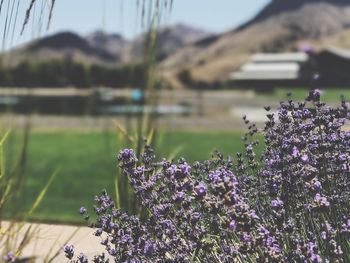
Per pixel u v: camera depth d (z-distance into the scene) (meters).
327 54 100.50
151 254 3.10
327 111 3.60
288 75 107.62
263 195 3.44
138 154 3.49
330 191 3.14
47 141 15.60
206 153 11.89
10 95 2.31
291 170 3.22
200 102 60.47
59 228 5.02
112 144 14.41
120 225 3.43
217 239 3.07
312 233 2.99
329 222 3.12
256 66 115.75
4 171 2.85
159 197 3.22
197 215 2.92
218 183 2.61
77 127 21.58
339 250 2.69
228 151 12.30
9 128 2.65
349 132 3.54
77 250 4.36
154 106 2.71
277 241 2.80
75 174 9.55
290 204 3.32
